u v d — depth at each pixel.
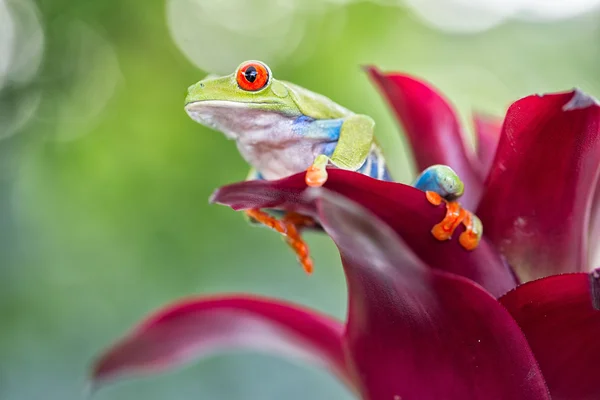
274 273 0.66
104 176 0.66
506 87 0.80
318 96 0.31
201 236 0.65
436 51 0.82
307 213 0.26
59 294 0.62
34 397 0.59
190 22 0.77
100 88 0.70
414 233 0.27
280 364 0.61
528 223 0.27
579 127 0.26
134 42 0.70
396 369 0.27
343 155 0.30
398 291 0.26
